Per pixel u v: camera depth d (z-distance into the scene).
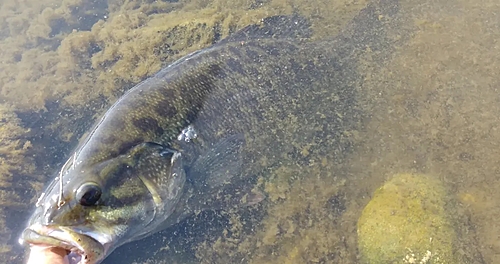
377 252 0.31
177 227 0.35
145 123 0.33
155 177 0.32
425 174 0.35
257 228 0.35
